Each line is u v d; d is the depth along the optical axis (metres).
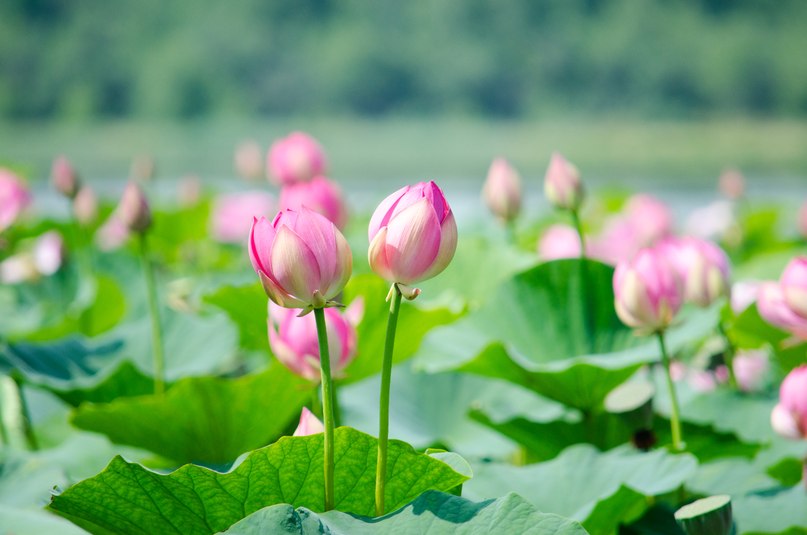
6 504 3.90
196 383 4.12
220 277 5.45
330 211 4.59
